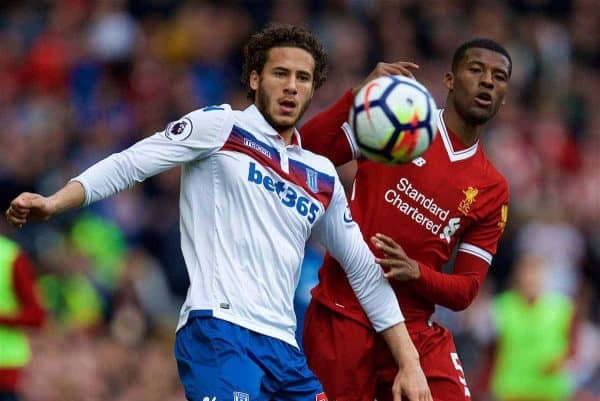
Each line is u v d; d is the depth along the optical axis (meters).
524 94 72.44
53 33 70.12
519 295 50.50
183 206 26.11
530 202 62.31
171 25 70.94
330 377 28.34
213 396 25.00
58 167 59.31
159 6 71.94
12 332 37.75
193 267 25.75
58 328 46.06
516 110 69.50
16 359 37.78
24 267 37.94
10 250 37.91
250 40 26.84
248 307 25.38
